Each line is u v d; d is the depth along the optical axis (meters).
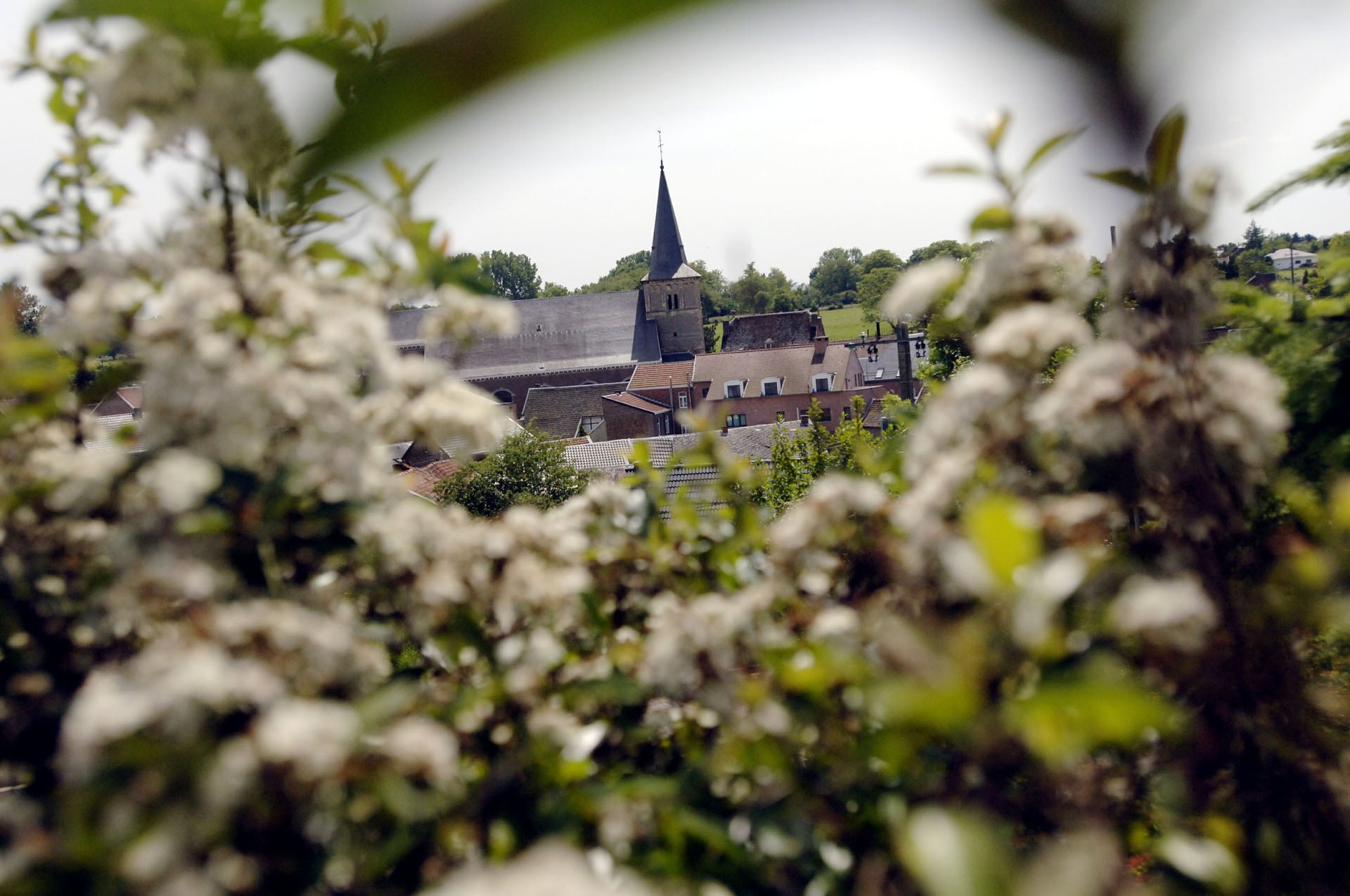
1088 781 1.48
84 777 1.14
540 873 1.05
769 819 1.48
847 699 1.56
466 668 1.90
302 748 1.13
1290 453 2.12
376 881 1.37
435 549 1.75
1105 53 0.88
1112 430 1.61
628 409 74.69
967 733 1.21
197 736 1.18
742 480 2.44
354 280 1.86
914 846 1.01
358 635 1.68
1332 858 1.56
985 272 1.64
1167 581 1.56
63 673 1.70
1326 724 1.63
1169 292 1.65
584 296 96.69
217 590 1.47
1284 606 1.64
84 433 1.95
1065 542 1.53
